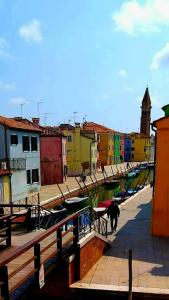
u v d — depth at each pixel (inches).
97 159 2063.2
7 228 368.5
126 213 715.4
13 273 215.0
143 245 499.8
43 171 1427.2
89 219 433.1
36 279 254.2
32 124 1534.2
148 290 344.2
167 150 538.6
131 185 1850.4
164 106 631.2
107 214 665.0
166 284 360.8
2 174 896.3
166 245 499.5
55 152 1437.0
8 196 932.0
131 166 2373.3
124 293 342.3
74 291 351.3
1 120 1089.4
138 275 386.0
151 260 435.8
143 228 594.6
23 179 1038.4
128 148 3186.5
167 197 542.9
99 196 1448.1
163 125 535.8
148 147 3235.7
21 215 440.1
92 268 409.1
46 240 397.7
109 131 2534.5
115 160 2655.0
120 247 490.9
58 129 1959.9
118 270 402.0
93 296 349.7
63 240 388.5
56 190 1203.9
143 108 3654.0
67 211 886.4
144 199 887.1
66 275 351.9
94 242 420.8
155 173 550.9
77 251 366.9
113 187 1553.9
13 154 1090.1
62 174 1440.7
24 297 242.7
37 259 254.2
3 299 199.5
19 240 394.6
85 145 1840.6
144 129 3649.1
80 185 1311.5
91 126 2578.7
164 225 546.6
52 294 355.6
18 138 1121.4
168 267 411.2
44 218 534.6
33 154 1213.7
